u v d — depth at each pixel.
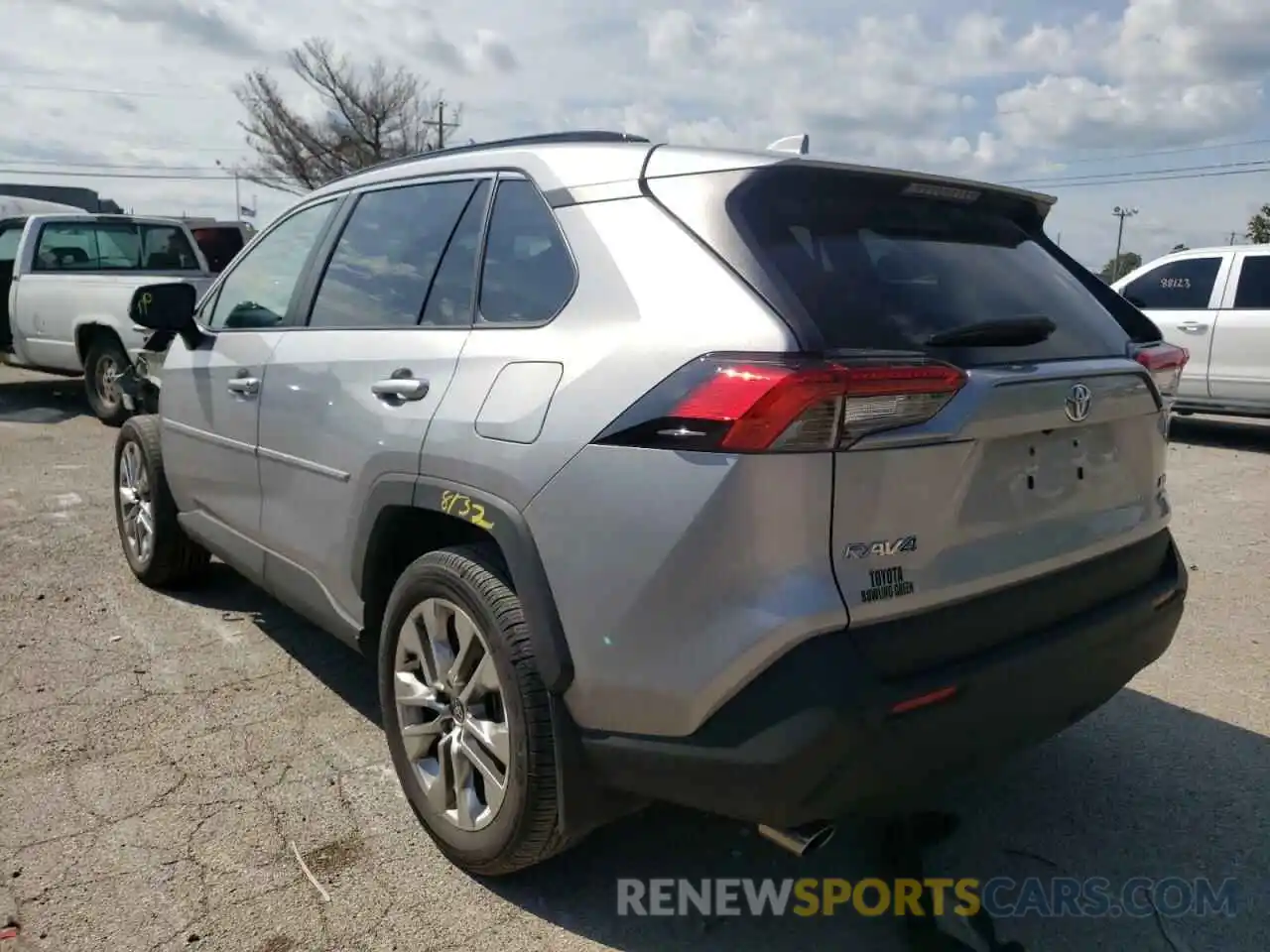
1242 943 2.62
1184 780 3.38
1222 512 7.10
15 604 4.80
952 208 2.85
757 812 2.20
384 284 3.29
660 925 2.66
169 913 2.64
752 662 2.11
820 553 2.11
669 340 2.27
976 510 2.33
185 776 3.30
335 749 3.50
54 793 3.18
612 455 2.29
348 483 3.15
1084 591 2.61
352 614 3.29
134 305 4.15
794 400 2.06
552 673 2.40
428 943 2.57
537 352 2.57
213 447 4.09
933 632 2.24
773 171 2.39
